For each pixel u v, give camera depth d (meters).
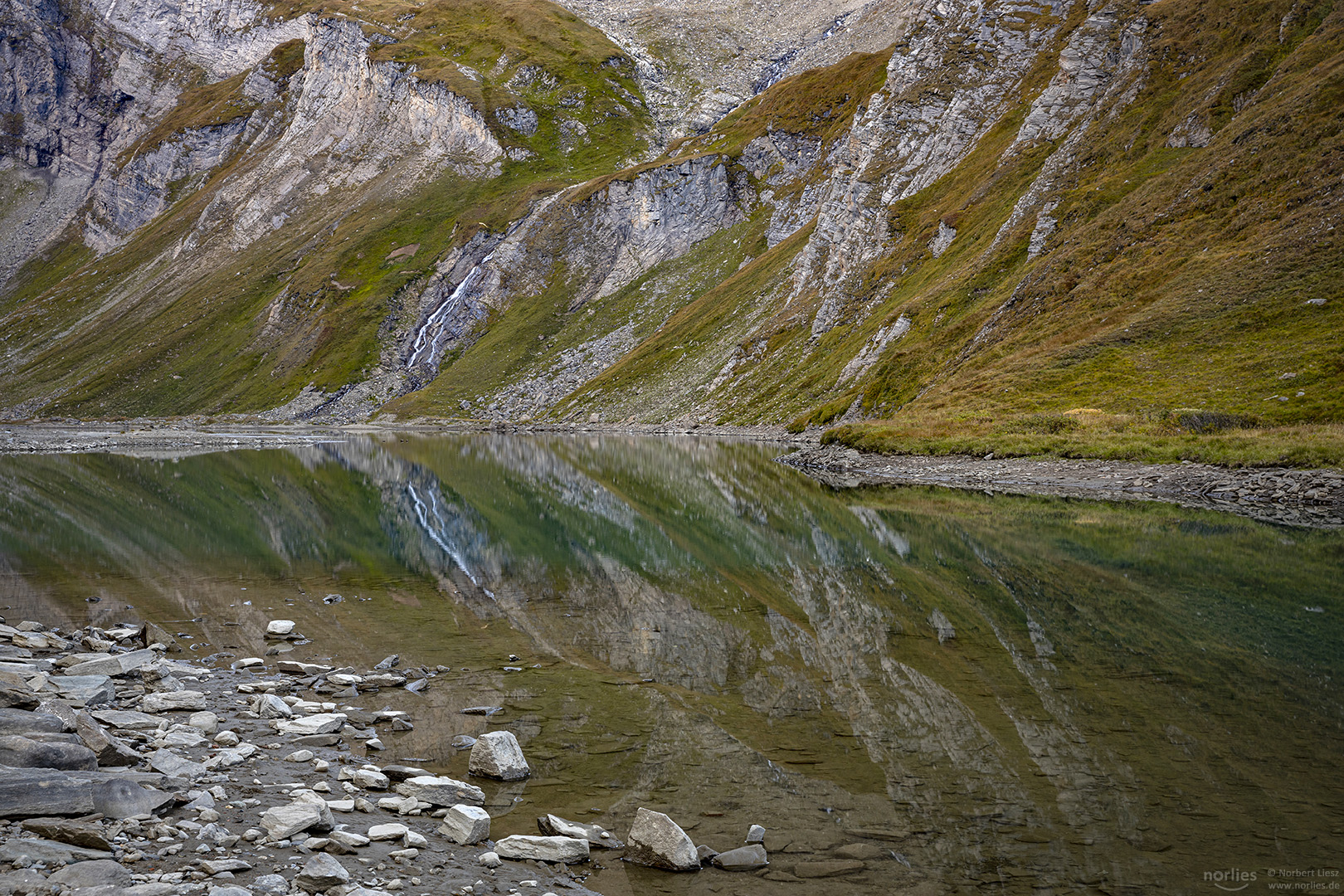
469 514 34.47
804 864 7.04
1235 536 25.12
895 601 17.59
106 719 10.06
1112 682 11.88
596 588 20.16
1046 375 55.31
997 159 102.94
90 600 18.59
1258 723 10.12
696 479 49.56
